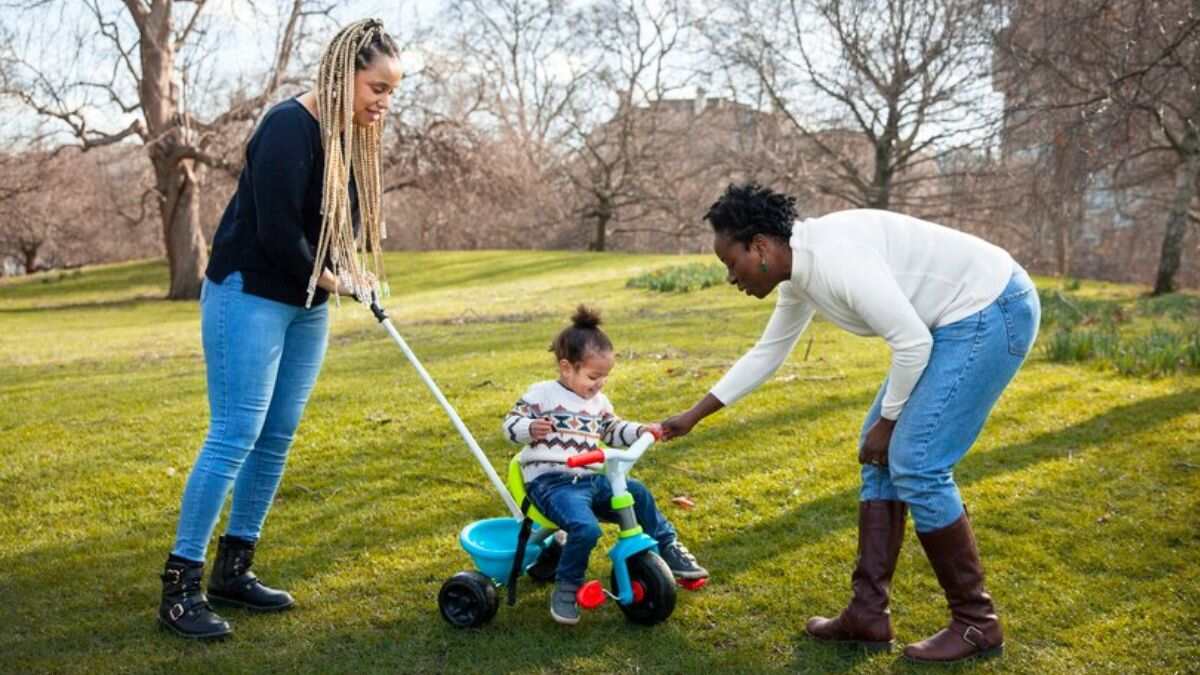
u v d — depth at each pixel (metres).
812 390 6.94
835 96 27.98
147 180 30.28
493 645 3.41
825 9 26.61
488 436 6.04
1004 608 3.61
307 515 4.77
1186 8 14.48
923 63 25.17
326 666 3.29
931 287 3.06
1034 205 18.92
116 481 5.39
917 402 3.05
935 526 3.11
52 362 10.97
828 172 31.22
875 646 3.32
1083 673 3.14
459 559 4.19
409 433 6.16
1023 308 3.07
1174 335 8.51
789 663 3.26
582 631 3.50
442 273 26.61
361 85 3.41
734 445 5.70
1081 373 7.55
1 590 3.96
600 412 3.71
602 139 38.78
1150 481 4.89
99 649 3.42
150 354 11.45
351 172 3.62
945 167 29.00
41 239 45.09
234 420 3.45
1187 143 16.83
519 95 42.22
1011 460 5.31
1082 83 16.55
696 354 8.69
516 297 16.84
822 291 3.05
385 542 4.41
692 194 39.47
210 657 3.35
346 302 17.16
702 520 4.57
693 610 3.64
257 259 3.41
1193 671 3.14
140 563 4.25
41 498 5.14
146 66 24.80
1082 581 3.82
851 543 4.24
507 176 29.31
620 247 43.62
